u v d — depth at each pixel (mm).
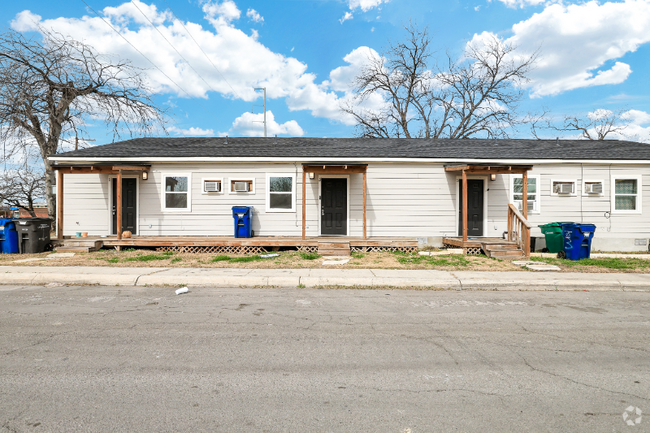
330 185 12688
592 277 7977
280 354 3906
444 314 5504
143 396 2988
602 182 12656
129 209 12695
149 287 7328
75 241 11336
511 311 5707
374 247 12008
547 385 3254
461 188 12594
